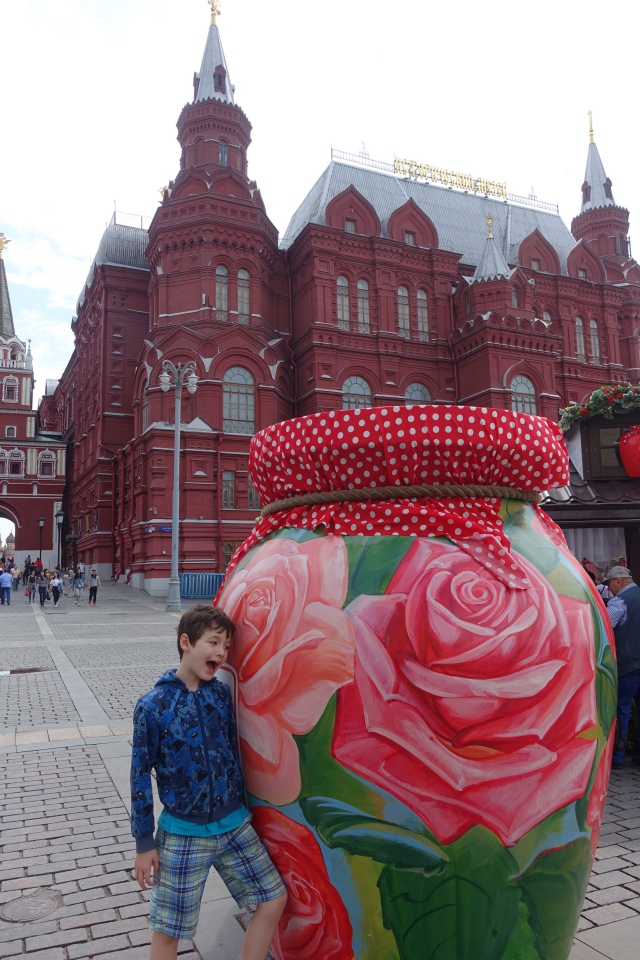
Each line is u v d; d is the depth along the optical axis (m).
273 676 1.96
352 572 1.93
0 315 59.19
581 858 2.01
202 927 2.98
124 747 5.96
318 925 1.95
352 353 37.28
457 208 46.91
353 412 2.09
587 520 6.09
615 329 47.03
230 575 2.43
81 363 52.66
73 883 3.44
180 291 34.62
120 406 41.38
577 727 1.93
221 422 32.66
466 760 1.77
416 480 2.07
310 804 1.89
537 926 1.91
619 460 6.37
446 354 40.22
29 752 5.83
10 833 4.08
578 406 6.45
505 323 38.34
